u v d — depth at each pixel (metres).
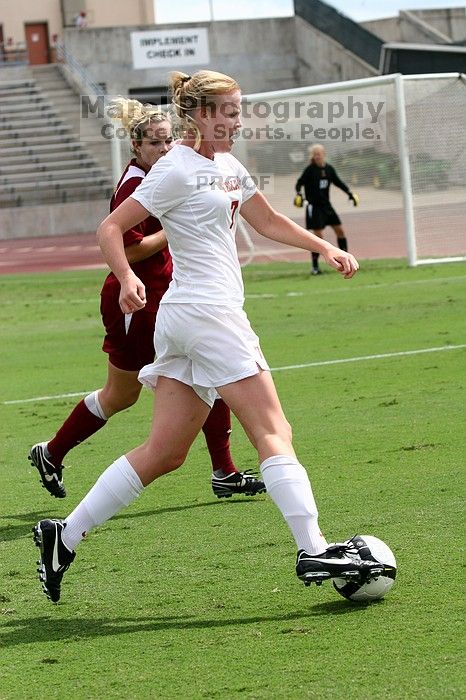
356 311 32.09
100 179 95.19
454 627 8.62
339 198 53.66
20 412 20.42
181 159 9.38
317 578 9.02
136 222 9.43
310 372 22.50
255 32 111.00
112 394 13.66
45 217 90.94
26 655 8.77
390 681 7.67
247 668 8.14
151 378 9.77
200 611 9.55
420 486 13.22
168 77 9.68
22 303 40.78
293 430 17.09
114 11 130.38
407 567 10.25
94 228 91.50
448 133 44.69
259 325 30.42
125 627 9.29
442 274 40.72
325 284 40.38
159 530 12.31
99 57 111.19
